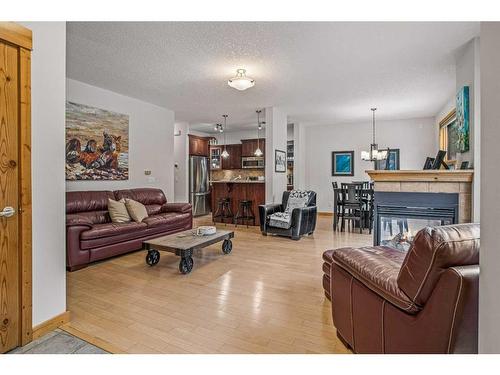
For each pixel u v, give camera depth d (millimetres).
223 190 6855
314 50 3268
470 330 1101
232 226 6453
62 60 2072
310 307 2365
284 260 3717
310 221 5227
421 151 7086
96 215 4047
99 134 4723
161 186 5980
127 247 3893
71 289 2725
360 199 5656
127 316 2199
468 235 1182
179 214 4949
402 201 3566
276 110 6117
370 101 5512
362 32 2850
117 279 3002
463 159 3428
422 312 1199
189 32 2854
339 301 1841
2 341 1718
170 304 2410
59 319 2039
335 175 8070
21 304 1800
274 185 6051
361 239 5020
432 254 1159
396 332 1326
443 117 5848
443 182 3342
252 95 5117
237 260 3711
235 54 3375
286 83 4445
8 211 1728
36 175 1907
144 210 4414
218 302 2453
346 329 1756
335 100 5426
